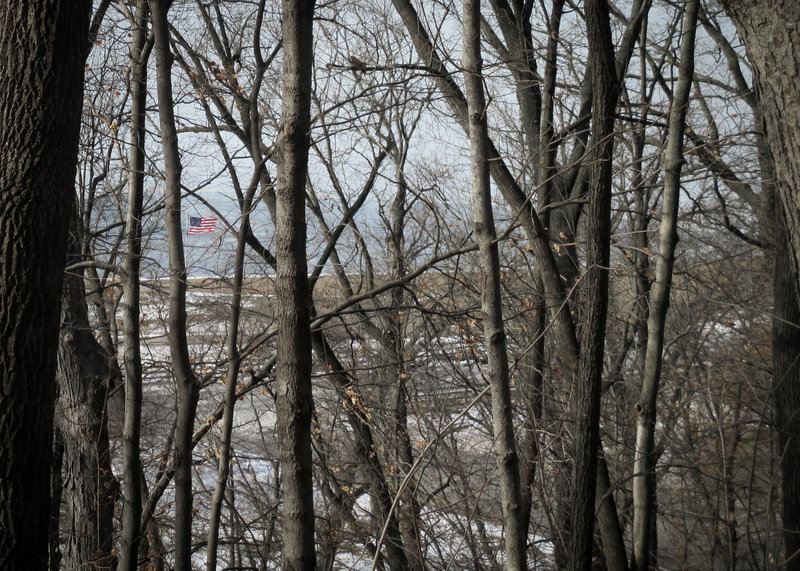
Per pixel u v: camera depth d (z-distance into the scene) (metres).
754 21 4.52
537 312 13.77
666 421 18.73
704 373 19.61
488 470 13.30
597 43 10.02
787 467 12.78
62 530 18.06
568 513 13.31
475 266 16.30
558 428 13.48
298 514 6.93
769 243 18.52
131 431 10.99
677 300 23.25
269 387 14.09
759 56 4.54
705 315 19.88
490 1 16.78
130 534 10.81
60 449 15.71
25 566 5.70
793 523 12.64
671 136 12.35
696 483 16.98
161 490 12.80
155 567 13.78
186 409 9.72
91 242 16.08
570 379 12.55
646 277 18.67
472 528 15.23
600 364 10.09
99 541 12.73
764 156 17.09
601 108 10.12
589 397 10.03
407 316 17.31
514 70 16.30
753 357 19.98
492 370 7.69
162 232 15.97
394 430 16.12
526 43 16.80
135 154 11.72
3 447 5.67
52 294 6.02
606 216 10.07
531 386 13.29
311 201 18.67
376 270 22.91
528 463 13.08
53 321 6.04
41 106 6.01
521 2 16.61
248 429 21.66
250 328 18.67
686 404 19.06
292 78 7.13
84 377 13.80
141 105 11.83
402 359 16.05
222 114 15.16
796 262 4.61
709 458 16.98
